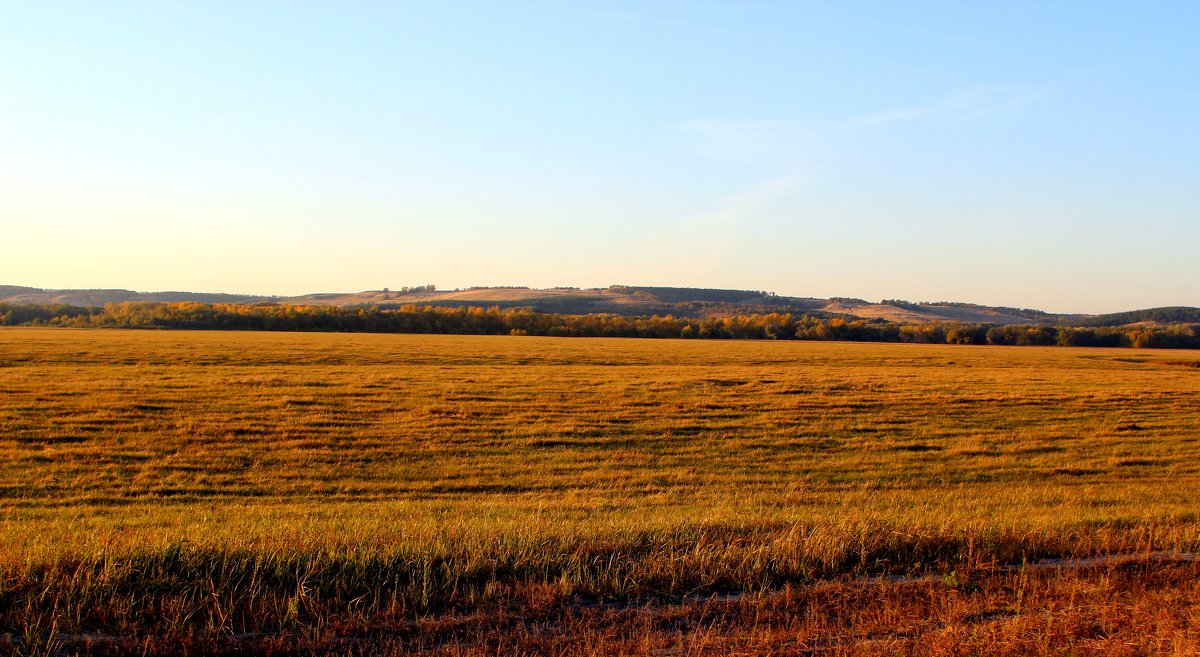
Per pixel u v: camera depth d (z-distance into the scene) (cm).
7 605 741
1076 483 2027
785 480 1983
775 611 789
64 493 1644
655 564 885
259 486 1770
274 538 918
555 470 2038
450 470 1998
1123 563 945
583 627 745
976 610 788
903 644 698
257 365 4803
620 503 1557
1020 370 5616
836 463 2208
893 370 5309
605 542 946
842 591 844
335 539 920
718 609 794
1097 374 5259
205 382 3484
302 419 2602
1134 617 759
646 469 2078
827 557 930
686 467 2111
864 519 1097
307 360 5294
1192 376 5225
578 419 2794
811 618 766
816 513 1305
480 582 845
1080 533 1067
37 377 3556
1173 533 1057
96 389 3119
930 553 974
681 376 4428
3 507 1495
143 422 2452
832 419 2953
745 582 865
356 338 8688
